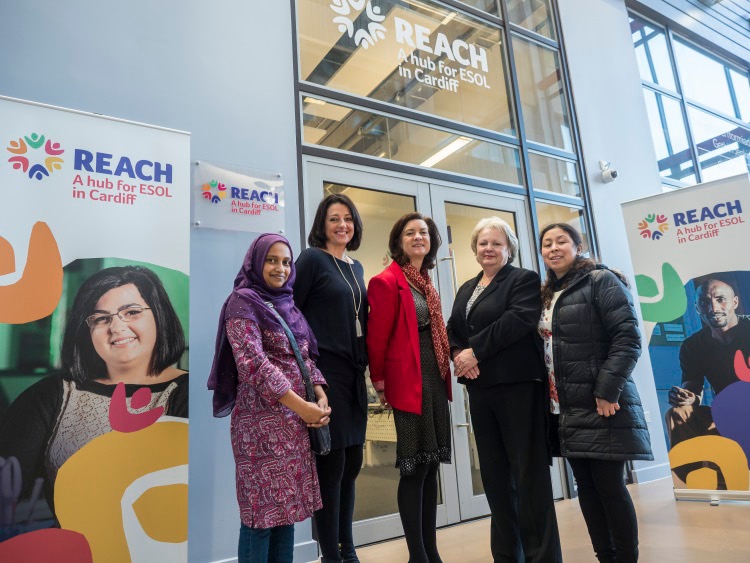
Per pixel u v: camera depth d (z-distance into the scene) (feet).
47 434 5.72
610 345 6.42
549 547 6.06
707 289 11.20
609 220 14.84
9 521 5.40
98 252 6.35
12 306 5.77
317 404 5.66
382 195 11.06
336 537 6.10
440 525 9.98
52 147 6.27
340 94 10.85
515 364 6.48
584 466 6.65
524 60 14.71
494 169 13.06
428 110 12.35
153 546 6.09
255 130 9.45
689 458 11.03
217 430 8.02
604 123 15.66
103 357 6.16
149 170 6.88
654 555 7.63
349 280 7.06
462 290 7.54
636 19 19.69
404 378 6.43
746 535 8.38
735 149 21.74
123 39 8.46
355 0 11.76
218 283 8.51
